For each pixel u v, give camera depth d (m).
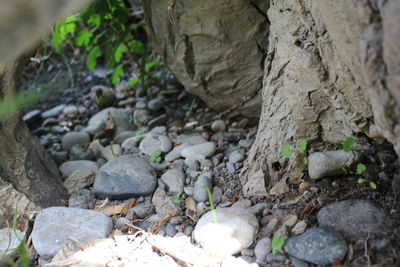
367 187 0.82
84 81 1.63
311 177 0.87
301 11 0.75
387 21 0.51
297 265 0.73
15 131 0.98
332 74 0.74
